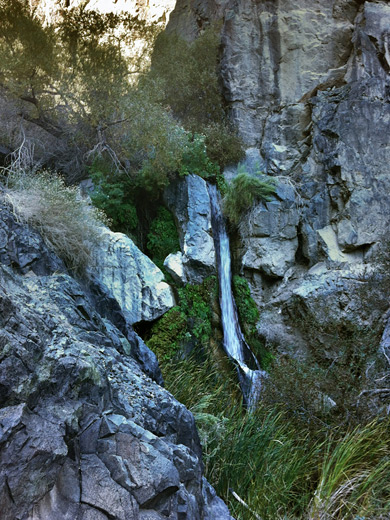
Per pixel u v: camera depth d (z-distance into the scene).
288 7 11.21
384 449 4.36
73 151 8.95
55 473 2.24
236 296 9.23
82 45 8.91
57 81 8.59
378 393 5.42
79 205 5.71
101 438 2.58
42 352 2.62
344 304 8.66
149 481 2.51
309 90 10.88
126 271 7.02
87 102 8.59
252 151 10.84
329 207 9.88
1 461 2.11
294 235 9.91
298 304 9.02
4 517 2.03
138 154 8.73
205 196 8.91
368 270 8.86
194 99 11.05
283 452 4.46
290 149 10.58
